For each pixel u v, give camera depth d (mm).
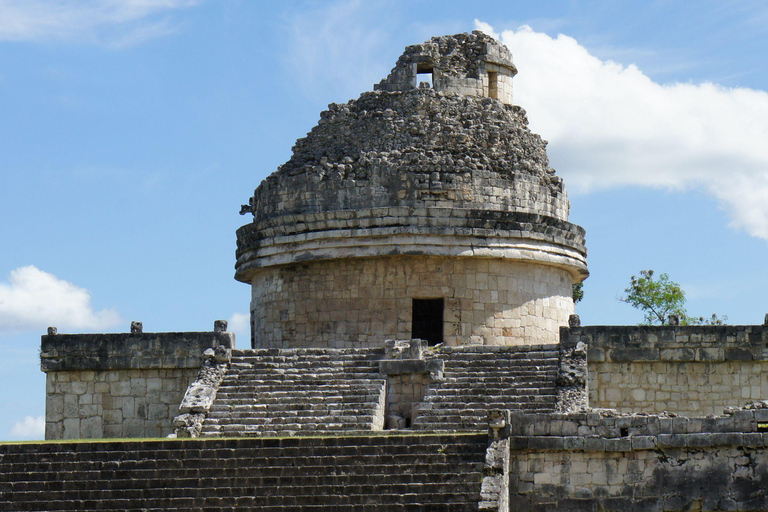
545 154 69938
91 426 58438
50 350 58938
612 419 46688
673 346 55219
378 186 64375
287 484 44812
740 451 46156
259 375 55906
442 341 64250
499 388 53031
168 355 58062
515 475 46656
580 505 46312
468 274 64000
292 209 65938
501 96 69875
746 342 55062
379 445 46062
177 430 52219
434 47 68625
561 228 66438
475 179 64875
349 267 64375
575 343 55219
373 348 57000
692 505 46062
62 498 45312
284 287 66000
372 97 67625
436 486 43750
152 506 44594
